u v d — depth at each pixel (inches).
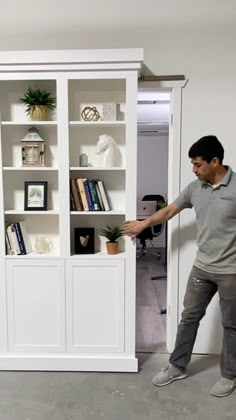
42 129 99.0
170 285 104.8
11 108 98.7
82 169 92.4
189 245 102.8
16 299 95.7
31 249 99.9
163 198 248.4
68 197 92.4
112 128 99.0
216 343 105.1
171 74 98.7
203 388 88.7
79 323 95.7
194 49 98.0
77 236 96.7
